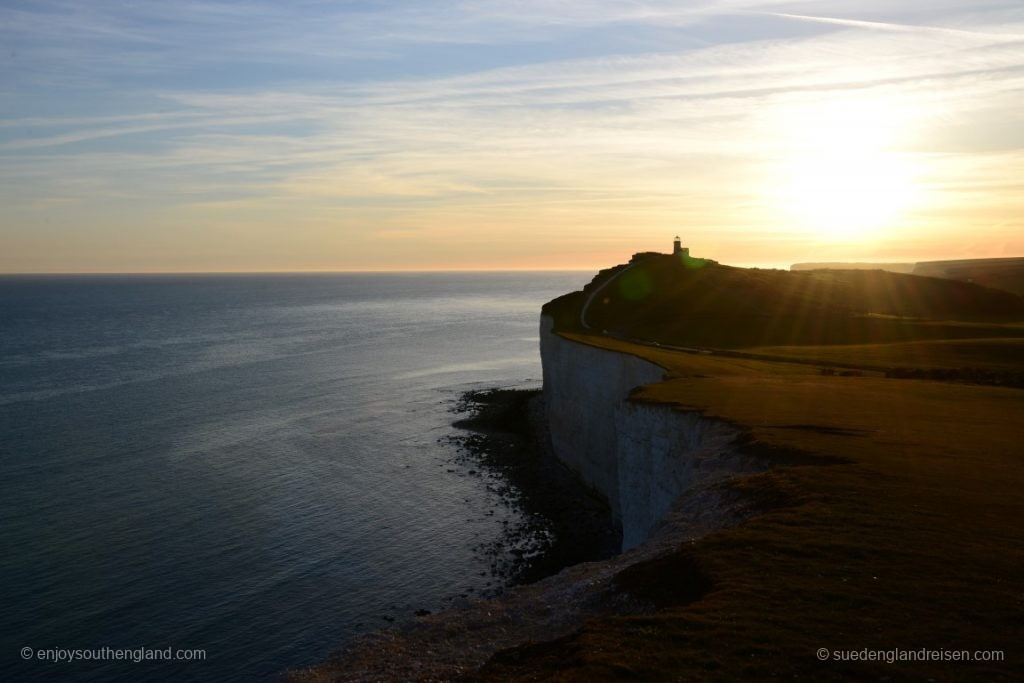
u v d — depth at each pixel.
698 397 36.53
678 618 12.59
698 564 15.11
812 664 10.90
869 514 17.53
